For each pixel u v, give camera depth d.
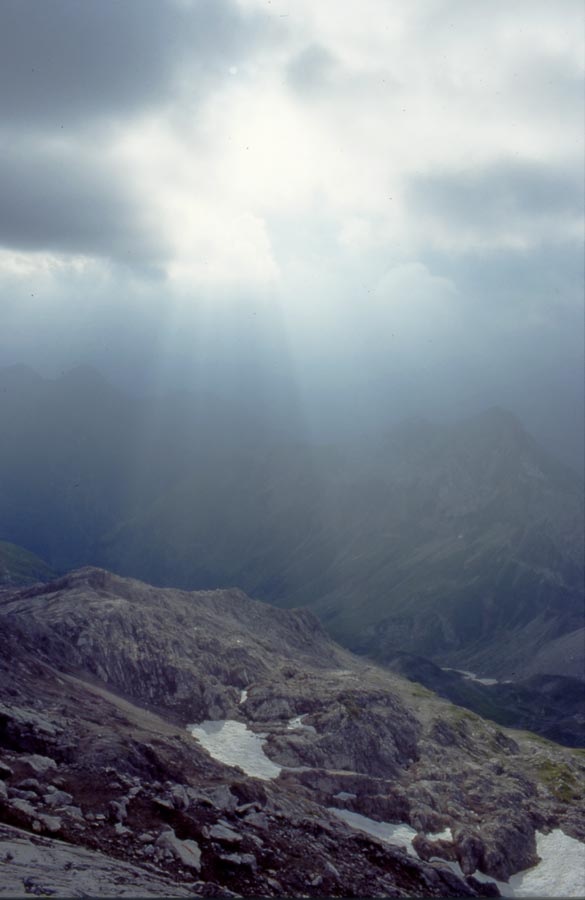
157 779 86.81
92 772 80.94
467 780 135.88
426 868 89.56
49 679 118.06
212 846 73.38
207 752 117.19
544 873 110.81
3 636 123.94
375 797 116.25
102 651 139.88
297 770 118.75
